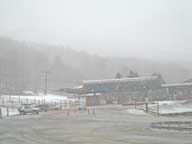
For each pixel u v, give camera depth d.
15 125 35.41
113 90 74.38
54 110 57.06
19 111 50.94
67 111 53.81
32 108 50.50
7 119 42.03
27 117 44.59
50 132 30.03
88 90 74.31
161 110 55.22
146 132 29.55
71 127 33.56
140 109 56.19
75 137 26.88
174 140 24.69
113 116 45.31
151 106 61.16
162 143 23.38
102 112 51.50
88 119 41.41
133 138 25.95
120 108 58.41
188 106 62.06
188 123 34.50
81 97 70.25
